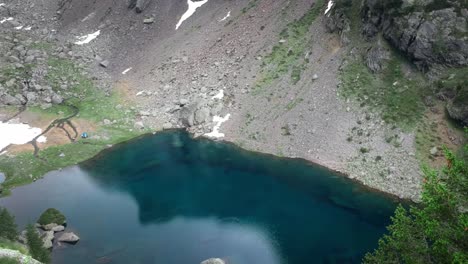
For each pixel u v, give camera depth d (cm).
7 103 9719
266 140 8256
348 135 7675
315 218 6075
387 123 7488
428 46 7669
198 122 9088
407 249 2366
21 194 7088
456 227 2100
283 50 9662
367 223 5912
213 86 9762
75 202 6775
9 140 8669
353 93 8162
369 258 2720
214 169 7638
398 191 6538
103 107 9969
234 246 5509
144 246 5547
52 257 5338
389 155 7094
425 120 7250
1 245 4741
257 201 6575
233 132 8669
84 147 8600
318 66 8988
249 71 9656
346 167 7238
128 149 8556
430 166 6656
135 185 7244
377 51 8312
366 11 8831
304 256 5262
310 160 7619
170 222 6128
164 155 8244
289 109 8581
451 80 7312
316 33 9588
